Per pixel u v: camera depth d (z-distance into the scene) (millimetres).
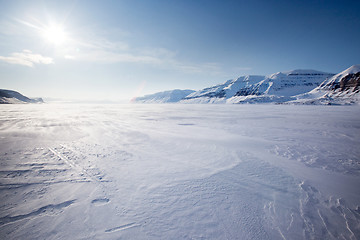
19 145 8750
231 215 3539
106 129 13875
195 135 11594
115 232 3033
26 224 3172
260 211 3695
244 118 23203
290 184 4895
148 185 4707
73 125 15883
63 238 2885
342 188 4703
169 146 8797
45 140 9930
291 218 3498
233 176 5363
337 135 11688
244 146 8883
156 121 19672
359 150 8211
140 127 15031
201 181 4992
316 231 3176
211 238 2977
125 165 6164
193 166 6148
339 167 6160
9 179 4930
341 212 3699
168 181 4961
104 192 4312
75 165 6105
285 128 14641
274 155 7469
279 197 4234
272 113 31750
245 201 4035
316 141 10031
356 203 4012
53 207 3682
